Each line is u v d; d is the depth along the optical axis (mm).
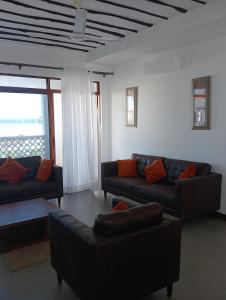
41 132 5434
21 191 4074
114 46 4527
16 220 2908
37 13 3309
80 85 5273
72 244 1966
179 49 4266
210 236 3283
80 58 5332
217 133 3842
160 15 3402
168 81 4520
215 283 2354
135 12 3299
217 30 3398
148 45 4082
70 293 2238
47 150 5445
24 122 5227
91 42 4574
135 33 4074
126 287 1892
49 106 5211
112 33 4078
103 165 4805
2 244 3037
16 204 3449
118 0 2955
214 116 3861
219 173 3842
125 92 5457
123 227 1853
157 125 4801
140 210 1979
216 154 3877
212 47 3805
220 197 3842
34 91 5020
